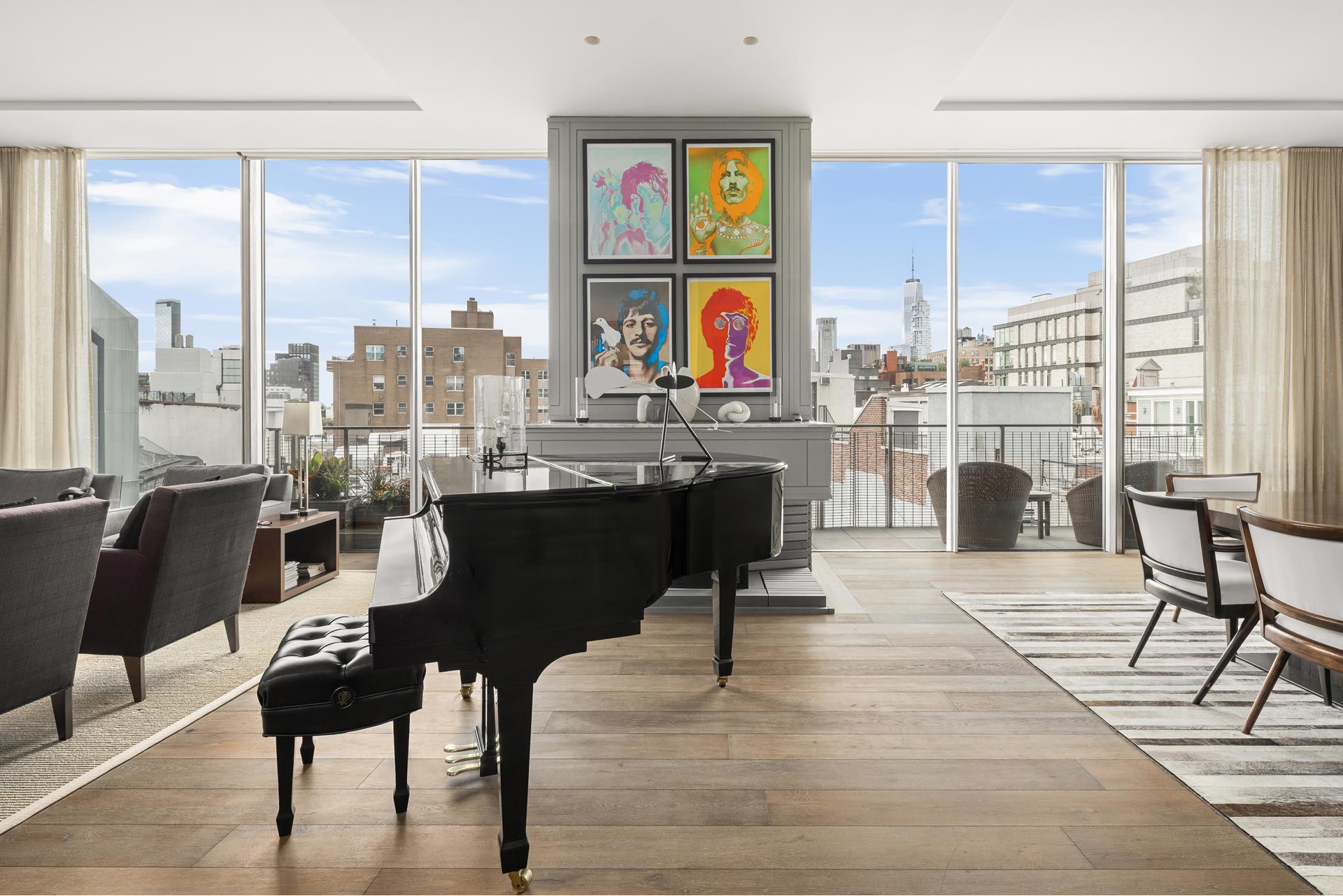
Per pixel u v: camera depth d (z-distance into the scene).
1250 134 5.07
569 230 4.77
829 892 1.69
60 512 2.31
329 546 4.82
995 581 4.73
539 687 2.95
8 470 4.14
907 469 5.69
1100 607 4.09
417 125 4.86
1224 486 3.87
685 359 4.79
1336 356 5.25
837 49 3.86
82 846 1.86
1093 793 2.12
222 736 2.51
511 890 1.70
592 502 1.75
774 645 3.48
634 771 2.26
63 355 5.18
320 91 4.52
